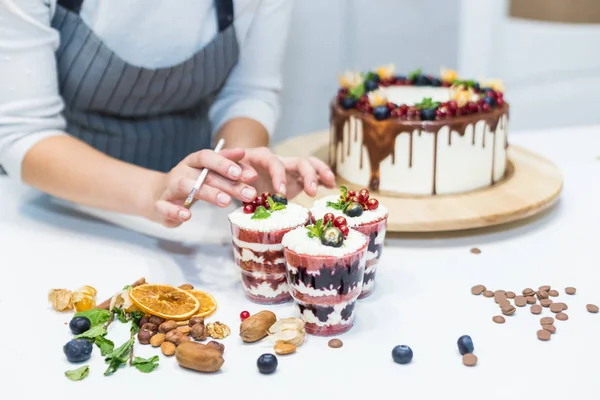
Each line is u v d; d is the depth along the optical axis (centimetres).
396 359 94
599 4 285
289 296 112
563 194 158
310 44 263
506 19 291
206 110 182
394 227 133
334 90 273
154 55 152
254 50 169
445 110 147
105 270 122
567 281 117
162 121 167
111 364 93
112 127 161
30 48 133
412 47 280
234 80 173
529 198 144
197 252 130
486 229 140
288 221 108
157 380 91
